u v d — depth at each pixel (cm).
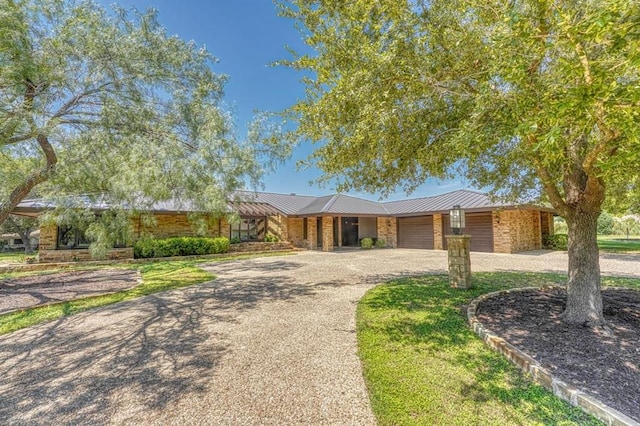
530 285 783
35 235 2414
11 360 402
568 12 239
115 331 505
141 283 898
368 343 426
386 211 2303
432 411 273
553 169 524
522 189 763
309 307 631
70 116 602
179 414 282
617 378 306
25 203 1250
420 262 1343
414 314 548
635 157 229
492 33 311
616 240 2441
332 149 585
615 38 203
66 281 948
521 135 268
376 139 471
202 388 326
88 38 544
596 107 227
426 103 448
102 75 574
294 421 270
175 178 559
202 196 591
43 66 507
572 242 496
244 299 705
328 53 474
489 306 576
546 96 247
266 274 1054
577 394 274
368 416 275
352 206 2188
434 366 354
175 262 1420
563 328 449
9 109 479
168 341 459
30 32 507
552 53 273
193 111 646
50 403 303
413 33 388
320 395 310
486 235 1733
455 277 761
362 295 723
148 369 371
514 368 342
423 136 496
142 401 304
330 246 2030
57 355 415
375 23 424
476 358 370
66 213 596
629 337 410
